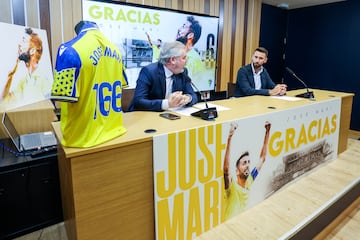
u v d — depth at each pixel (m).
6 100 1.87
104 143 1.08
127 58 3.05
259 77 2.89
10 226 1.66
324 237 1.78
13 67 1.93
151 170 1.22
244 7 4.15
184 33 3.47
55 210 1.82
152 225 1.28
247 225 1.57
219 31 3.88
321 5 4.72
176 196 1.31
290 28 5.25
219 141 1.44
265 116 1.68
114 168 1.10
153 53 3.25
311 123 2.11
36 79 2.15
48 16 2.51
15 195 1.65
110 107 1.15
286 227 1.55
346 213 2.03
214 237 1.45
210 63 3.88
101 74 1.09
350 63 4.46
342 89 4.62
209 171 1.43
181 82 1.93
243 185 1.65
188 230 1.40
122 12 2.92
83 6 2.68
